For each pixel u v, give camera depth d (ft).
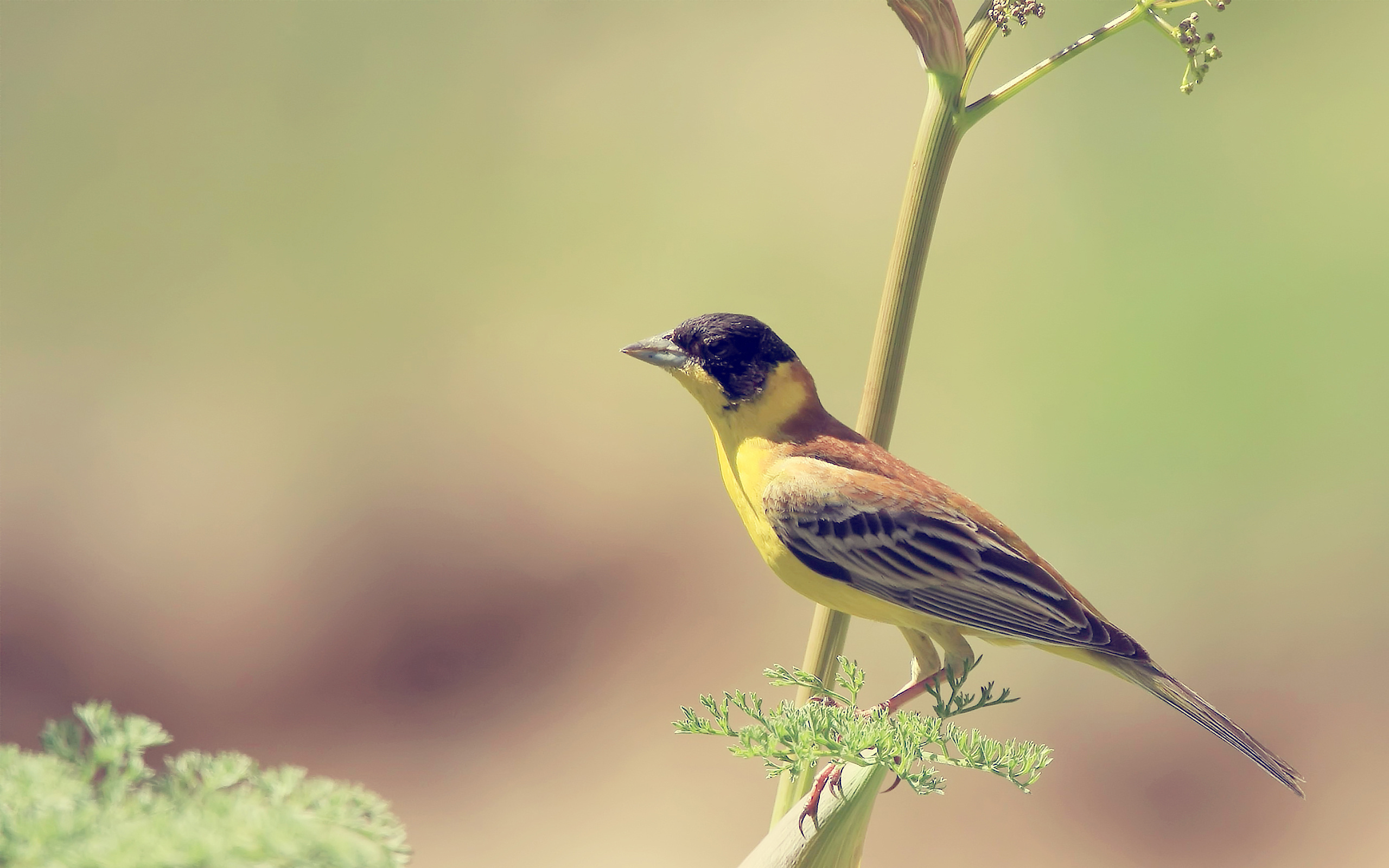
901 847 38.04
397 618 47.62
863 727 11.21
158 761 40.55
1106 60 57.67
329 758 41.52
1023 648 44.19
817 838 11.86
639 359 20.25
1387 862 35.27
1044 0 58.75
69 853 6.97
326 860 7.29
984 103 12.62
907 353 12.94
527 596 48.88
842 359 54.34
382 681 45.27
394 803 39.50
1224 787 38.93
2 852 6.94
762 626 47.37
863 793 11.91
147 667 45.68
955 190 57.72
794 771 10.83
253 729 42.96
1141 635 44.47
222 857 7.09
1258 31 56.54
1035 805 39.17
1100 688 42.65
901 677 42.45
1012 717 41.83
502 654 46.44
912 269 12.68
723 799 40.19
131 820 7.22
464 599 48.62
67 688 44.24
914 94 61.67
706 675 45.03
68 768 7.55
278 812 7.48
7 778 7.33
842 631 13.82
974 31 12.59
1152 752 40.45
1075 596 19.07
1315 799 37.88
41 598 47.98
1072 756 40.57
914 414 52.19
